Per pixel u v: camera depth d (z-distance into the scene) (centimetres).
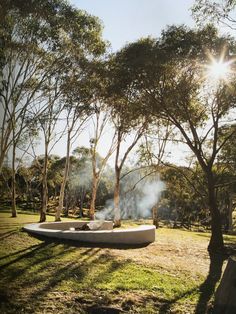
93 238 1747
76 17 2425
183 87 1912
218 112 1967
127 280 1170
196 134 1973
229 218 4756
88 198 7475
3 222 2450
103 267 1305
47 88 2795
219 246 1912
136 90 1936
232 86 1877
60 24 2394
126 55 1881
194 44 1786
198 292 1127
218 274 1378
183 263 1527
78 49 2595
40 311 862
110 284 1112
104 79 2406
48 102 2853
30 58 2553
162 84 1931
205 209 5516
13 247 1475
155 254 1667
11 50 2400
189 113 2062
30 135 3058
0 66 2364
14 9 2202
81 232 1736
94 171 3180
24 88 2672
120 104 2416
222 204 5034
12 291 970
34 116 2809
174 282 1214
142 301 998
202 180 3095
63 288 1037
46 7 2267
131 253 1616
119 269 1298
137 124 2655
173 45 1789
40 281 1078
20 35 2409
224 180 2503
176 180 3509
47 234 1734
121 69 1895
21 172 5578
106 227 2214
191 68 1872
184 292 1114
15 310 854
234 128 2148
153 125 2820
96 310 898
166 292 1095
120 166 2973
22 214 3869
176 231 3139
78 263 1325
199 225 6191
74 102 2809
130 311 919
